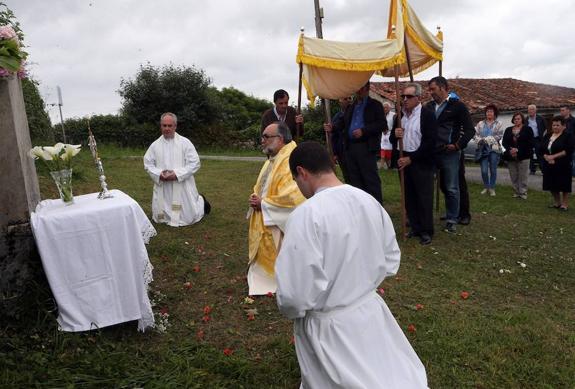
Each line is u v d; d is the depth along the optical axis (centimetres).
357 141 641
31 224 353
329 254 220
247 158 1809
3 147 350
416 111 618
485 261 573
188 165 691
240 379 325
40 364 316
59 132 1406
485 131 973
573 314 442
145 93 2492
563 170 830
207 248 593
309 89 670
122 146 2292
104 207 365
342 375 219
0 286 355
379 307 240
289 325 404
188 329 395
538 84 2398
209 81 2611
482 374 338
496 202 901
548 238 670
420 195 620
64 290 355
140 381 308
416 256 580
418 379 234
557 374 337
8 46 349
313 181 244
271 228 445
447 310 438
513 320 416
